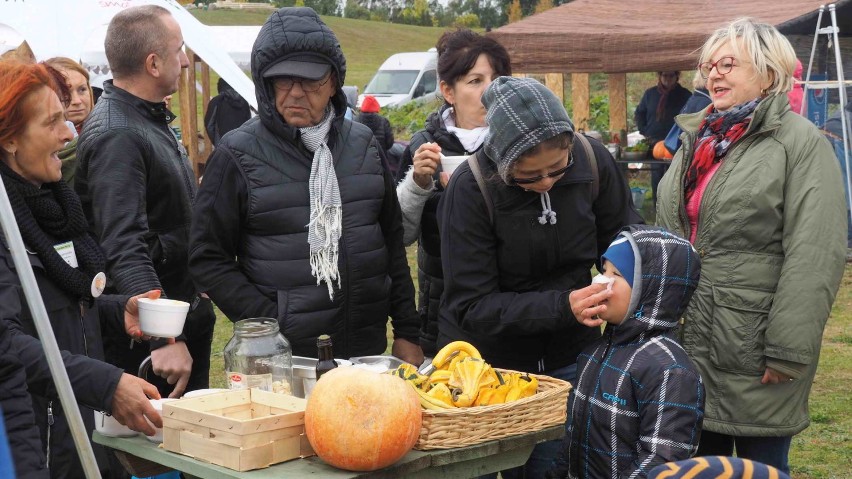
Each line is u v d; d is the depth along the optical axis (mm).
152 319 2834
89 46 10938
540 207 2877
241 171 3039
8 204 2094
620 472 2559
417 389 2375
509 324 2822
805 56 10258
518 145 2656
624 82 13953
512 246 2893
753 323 3072
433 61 21484
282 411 2316
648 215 12031
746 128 3100
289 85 3018
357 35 56812
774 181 3023
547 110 2662
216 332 7574
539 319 2777
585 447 2641
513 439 2385
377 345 3281
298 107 3045
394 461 2152
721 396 3129
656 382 2482
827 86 9359
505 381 2518
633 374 2529
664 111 12055
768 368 3035
